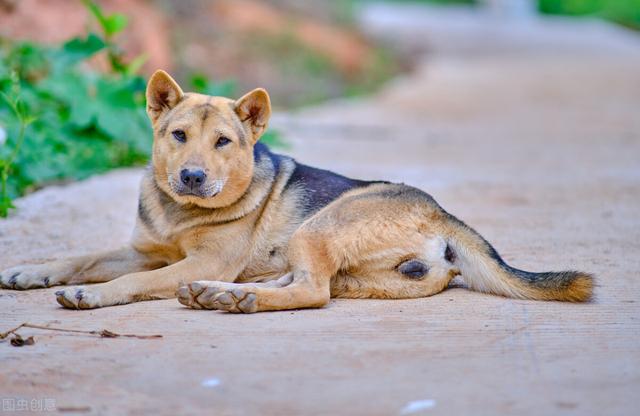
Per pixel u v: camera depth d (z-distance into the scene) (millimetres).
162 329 6691
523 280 7660
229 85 14008
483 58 44375
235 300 7121
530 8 71312
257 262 8047
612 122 24922
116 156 14430
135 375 5715
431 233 7879
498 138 21750
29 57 14633
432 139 21266
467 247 7840
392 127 23391
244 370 5812
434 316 7137
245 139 7879
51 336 6500
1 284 7879
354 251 7691
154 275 7594
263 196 8008
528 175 15773
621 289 8039
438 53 45156
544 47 48469
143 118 13969
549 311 7289
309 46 33719
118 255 8320
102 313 7133
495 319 7043
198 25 28719
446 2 74125
